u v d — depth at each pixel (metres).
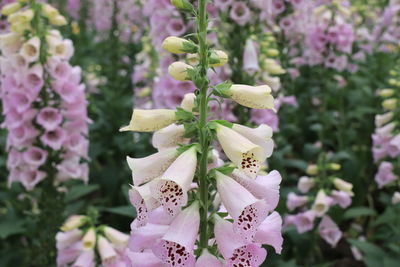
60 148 1.23
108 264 1.01
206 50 0.63
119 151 1.86
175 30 1.30
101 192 1.77
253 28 1.37
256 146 0.61
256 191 0.65
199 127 0.64
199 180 0.65
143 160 0.65
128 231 1.56
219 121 0.64
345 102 2.26
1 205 1.53
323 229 1.30
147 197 0.63
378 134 1.51
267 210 0.62
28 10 1.12
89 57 2.89
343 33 1.93
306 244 1.32
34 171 1.23
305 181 1.31
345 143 1.96
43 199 1.22
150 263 0.68
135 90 1.96
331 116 1.98
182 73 0.66
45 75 1.18
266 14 1.36
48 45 1.17
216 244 0.68
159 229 0.68
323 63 1.99
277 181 0.67
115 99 2.03
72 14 3.50
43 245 1.21
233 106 1.31
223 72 1.31
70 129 1.25
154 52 1.84
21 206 1.29
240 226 0.62
